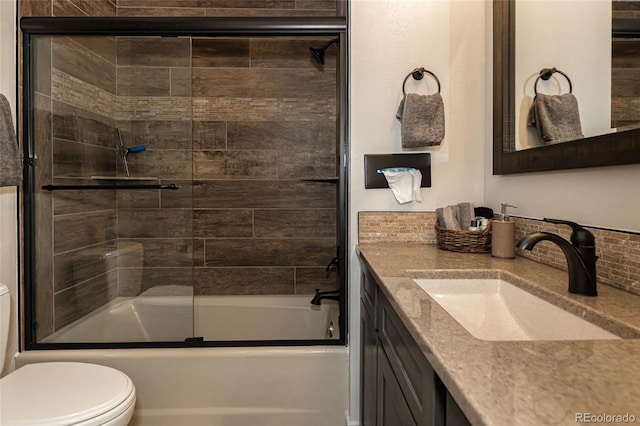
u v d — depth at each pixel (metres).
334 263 2.35
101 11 2.26
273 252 2.51
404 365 0.82
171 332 2.04
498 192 1.50
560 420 0.37
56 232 1.82
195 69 2.47
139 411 1.62
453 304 1.05
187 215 2.22
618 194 0.91
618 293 0.86
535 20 1.26
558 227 1.13
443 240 1.45
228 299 2.44
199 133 2.48
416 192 1.57
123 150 2.27
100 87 2.13
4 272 1.56
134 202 2.22
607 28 0.93
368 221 1.61
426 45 1.60
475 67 1.61
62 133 1.87
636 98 0.83
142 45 2.21
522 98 1.34
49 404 1.07
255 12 2.45
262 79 2.48
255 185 2.50
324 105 2.49
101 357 1.62
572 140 1.05
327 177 2.50
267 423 1.64
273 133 2.50
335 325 2.00
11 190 1.60
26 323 1.65
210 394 1.63
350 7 1.61
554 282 0.95
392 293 0.86
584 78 1.02
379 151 1.61
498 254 1.29
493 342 0.58
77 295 1.94
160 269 2.20
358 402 1.62
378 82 1.60
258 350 1.66
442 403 0.59
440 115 1.48
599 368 0.48
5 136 1.35
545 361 0.51
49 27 1.64
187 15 2.44
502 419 0.37
